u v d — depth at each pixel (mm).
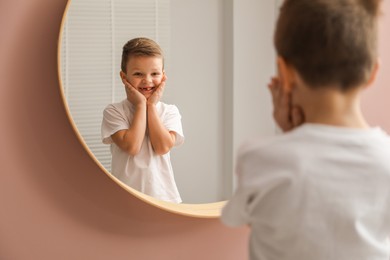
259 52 1529
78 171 1367
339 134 909
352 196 911
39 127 1325
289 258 945
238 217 1012
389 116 1688
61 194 1364
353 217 914
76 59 1321
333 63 884
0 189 1325
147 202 1392
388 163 927
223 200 1534
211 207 1510
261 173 913
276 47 952
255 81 1536
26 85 1302
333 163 904
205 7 1460
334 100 906
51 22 1296
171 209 1409
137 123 1404
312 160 899
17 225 1350
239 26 1498
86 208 1388
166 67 1433
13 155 1321
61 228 1381
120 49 1369
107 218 1409
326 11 886
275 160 907
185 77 1460
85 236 1400
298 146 907
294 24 906
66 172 1358
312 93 912
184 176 1477
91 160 1370
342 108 917
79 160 1362
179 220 1476
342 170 906
